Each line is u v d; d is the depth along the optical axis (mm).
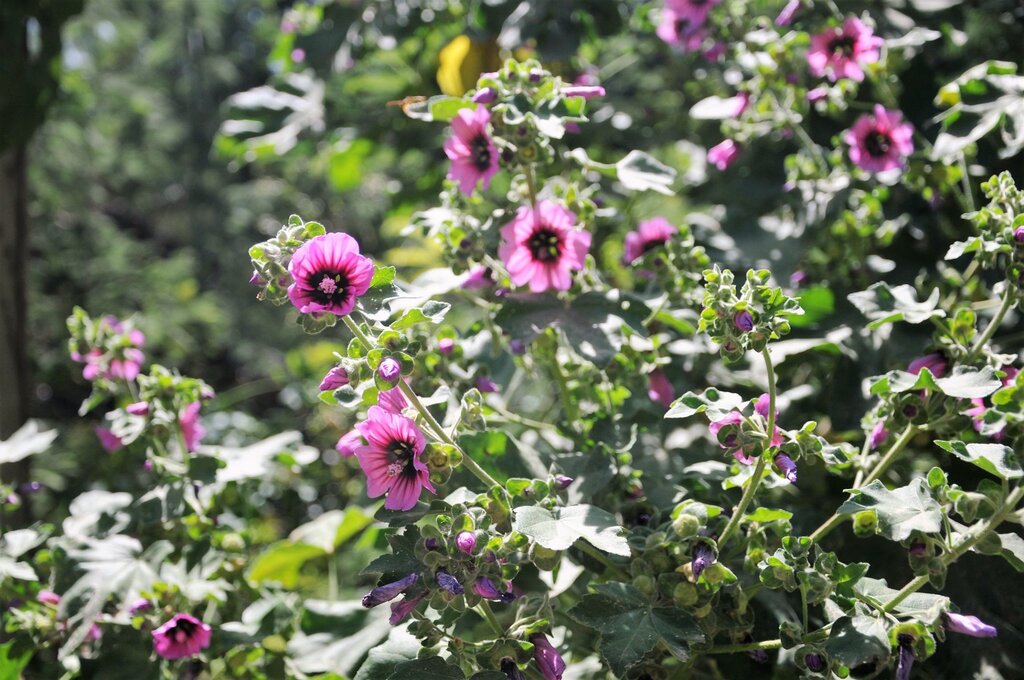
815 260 2389
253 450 2248
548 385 2760
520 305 1905
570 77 3363
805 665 1525
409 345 1517
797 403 2404
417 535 1593
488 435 1778
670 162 3875
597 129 3309
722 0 2711
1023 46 2828
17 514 2799
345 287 1488
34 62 2961
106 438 2357
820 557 1532
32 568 2133
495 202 2070
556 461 1852
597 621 1559
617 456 1909
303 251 1454
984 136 2381
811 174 2465
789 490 2174
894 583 1944
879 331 2186
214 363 8938
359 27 3277
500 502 1583
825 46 2434
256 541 2846
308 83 3656
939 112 2523
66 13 3004
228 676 2086
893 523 1483
